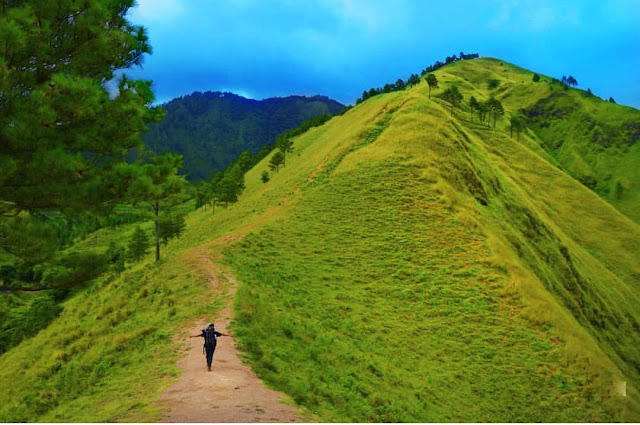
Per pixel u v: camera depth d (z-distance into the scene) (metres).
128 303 32.28
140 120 14.26
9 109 12.22
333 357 22.02
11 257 14.40
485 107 126.38
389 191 52.06
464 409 23.44
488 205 56.62
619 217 94.06
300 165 97.75
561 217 91.94
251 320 22.78
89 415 12.80
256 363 16.69
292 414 11.91
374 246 42.88
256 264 37.62
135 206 15.73
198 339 19.48
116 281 41.69
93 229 152.75
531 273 45.62
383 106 84.81
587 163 184.75
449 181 55.09
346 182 55.91
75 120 13.06
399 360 26.98
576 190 100.25
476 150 75.75
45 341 31.62
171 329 22.00
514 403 25.50
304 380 16.58
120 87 14.54
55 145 12.62
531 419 24.61
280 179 97.56
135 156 16.08
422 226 45.53
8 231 13.08
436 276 38.06
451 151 61.25
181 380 14.32
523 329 32.03
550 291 48.06
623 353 54.44
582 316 50.53
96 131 13.28
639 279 81.56
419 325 31.77
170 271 36.12
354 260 40.91
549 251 60.84
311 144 133.75
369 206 49.84
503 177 76.12
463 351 29.44
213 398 12.23
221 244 42.25
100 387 16.58
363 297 34.91
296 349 20.98
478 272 38.50
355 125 91.19
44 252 13.69
